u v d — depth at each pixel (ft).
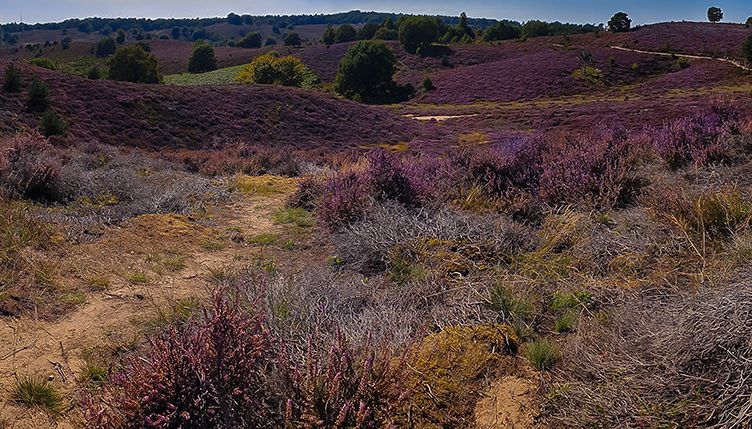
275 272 14.67
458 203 18.89
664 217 14.20
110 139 86.17
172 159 52.85
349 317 10.89
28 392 8.85
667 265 11.91
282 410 7.53
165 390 7.37
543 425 7.93
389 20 347.77
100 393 9.00
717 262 10.92
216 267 15.34
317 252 16.79
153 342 8.07
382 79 200.13
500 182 19.86
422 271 13.14
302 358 8.68
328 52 269.23
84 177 25.31
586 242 13.87
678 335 8.15
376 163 19.72
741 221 12.55
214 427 7.34
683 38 207.62
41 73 98.43
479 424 7.99
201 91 112.47
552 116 112.16
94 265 14.44
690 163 20.15
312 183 24.13
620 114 99.04
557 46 224.12
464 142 98.27
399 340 9.53
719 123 23.98
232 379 7.54
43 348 10.32
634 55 191.52
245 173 42.14
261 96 116.57
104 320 11.58
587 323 10.18
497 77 186.09
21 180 21.91
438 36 286.87
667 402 7.57
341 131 111.75
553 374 8.91
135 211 21.17
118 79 179.42
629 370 8.30
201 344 7.70
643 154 22.49
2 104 83.05
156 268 14.82
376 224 16.30
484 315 10.69
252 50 344.08
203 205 23.73
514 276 12.58
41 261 13.64
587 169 18.58
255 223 20.93
